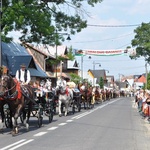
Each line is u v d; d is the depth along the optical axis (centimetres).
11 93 1403
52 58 5872
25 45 3388
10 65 3838
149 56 6372
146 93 2417
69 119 2183
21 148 1132
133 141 1334
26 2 3009
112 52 4841
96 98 4738
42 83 2033
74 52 5031
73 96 2873
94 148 1153
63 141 1288
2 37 2784
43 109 1823
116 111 3150
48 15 3166
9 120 1558
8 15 2738
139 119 2338
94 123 1964
